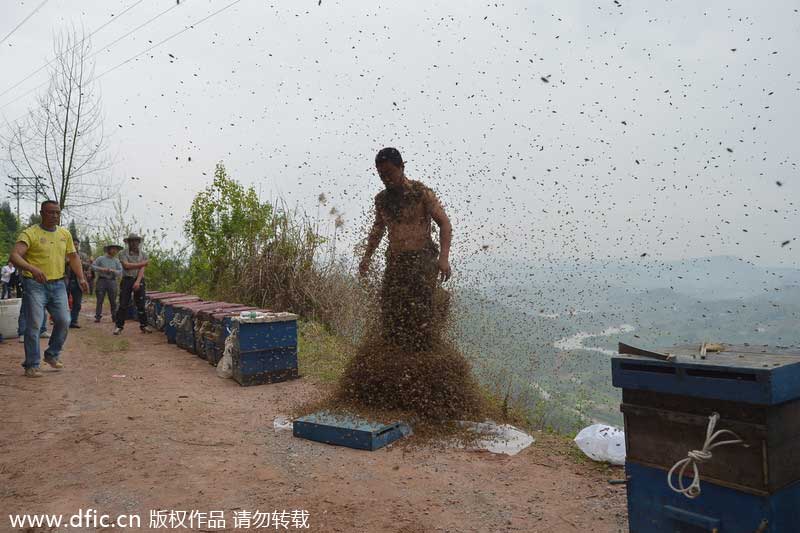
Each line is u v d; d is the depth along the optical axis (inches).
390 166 195.5
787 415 87.0
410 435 181.8
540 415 209.2
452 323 220.7
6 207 978.1
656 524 99.2
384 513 127.6
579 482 144.2
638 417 101.4
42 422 196.2
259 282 485.4
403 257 203.8
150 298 462.9
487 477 148.6
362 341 223.0
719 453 89.7
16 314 382.0
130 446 172.9
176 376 283.6
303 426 182.7
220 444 176.6
